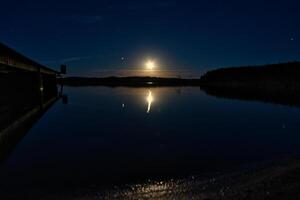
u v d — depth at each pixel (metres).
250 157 12.56
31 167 11.27
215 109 31.69
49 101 37.72
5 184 9.55
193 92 65.38
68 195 8.67
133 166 11.33
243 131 18.98
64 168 11.16
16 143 15.37
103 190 9.00
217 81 124.38
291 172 8.96
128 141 15.80
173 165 11.43
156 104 36.75
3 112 14.89
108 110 30.39
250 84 98.00
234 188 8.54
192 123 22.19
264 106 35.16
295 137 17.08
